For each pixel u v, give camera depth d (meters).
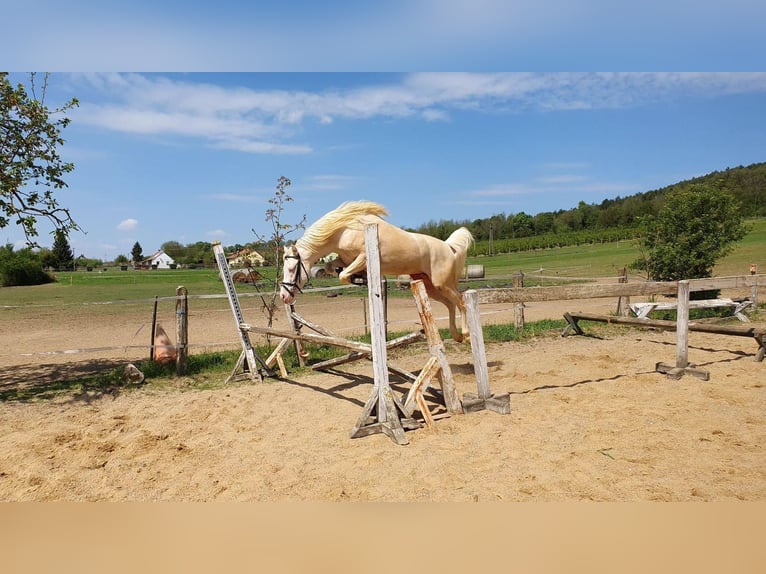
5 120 5.75
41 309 15.38
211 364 7.09
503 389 5.86
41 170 6.00
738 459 3.72
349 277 5.71
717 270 19.77
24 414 5.11
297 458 3.96
